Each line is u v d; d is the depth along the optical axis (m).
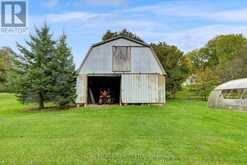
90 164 7.25
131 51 25.19
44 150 8.68
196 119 16.62
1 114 21.11
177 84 42.62
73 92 24.39
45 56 24.12
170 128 13.01
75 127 13.20
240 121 16.38
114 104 26.11
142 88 24.97
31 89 23.59
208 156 8.19
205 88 42.88
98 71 24.91
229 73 44.81
